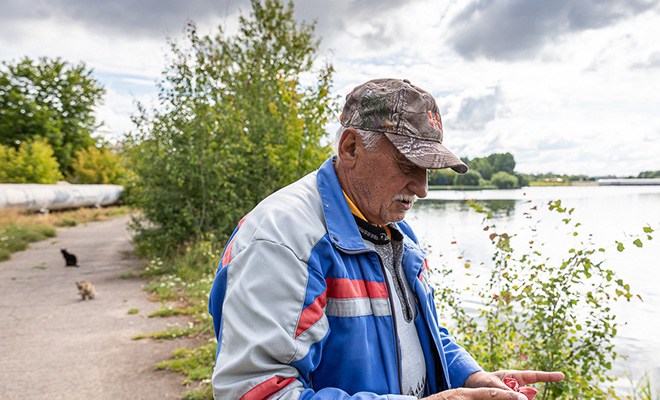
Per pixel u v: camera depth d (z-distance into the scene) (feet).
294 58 35.12
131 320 20.12
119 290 25.76
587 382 10.28
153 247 33.32
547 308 10.97
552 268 10.95
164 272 29.55
